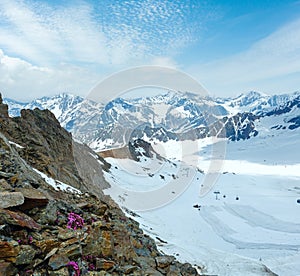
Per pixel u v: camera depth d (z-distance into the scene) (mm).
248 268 21219
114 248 11406
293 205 66125
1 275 6695
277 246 34469
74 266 8195
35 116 26656
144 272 11391
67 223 9898
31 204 9141
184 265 15922
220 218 45688
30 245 7719
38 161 18266
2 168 10758
